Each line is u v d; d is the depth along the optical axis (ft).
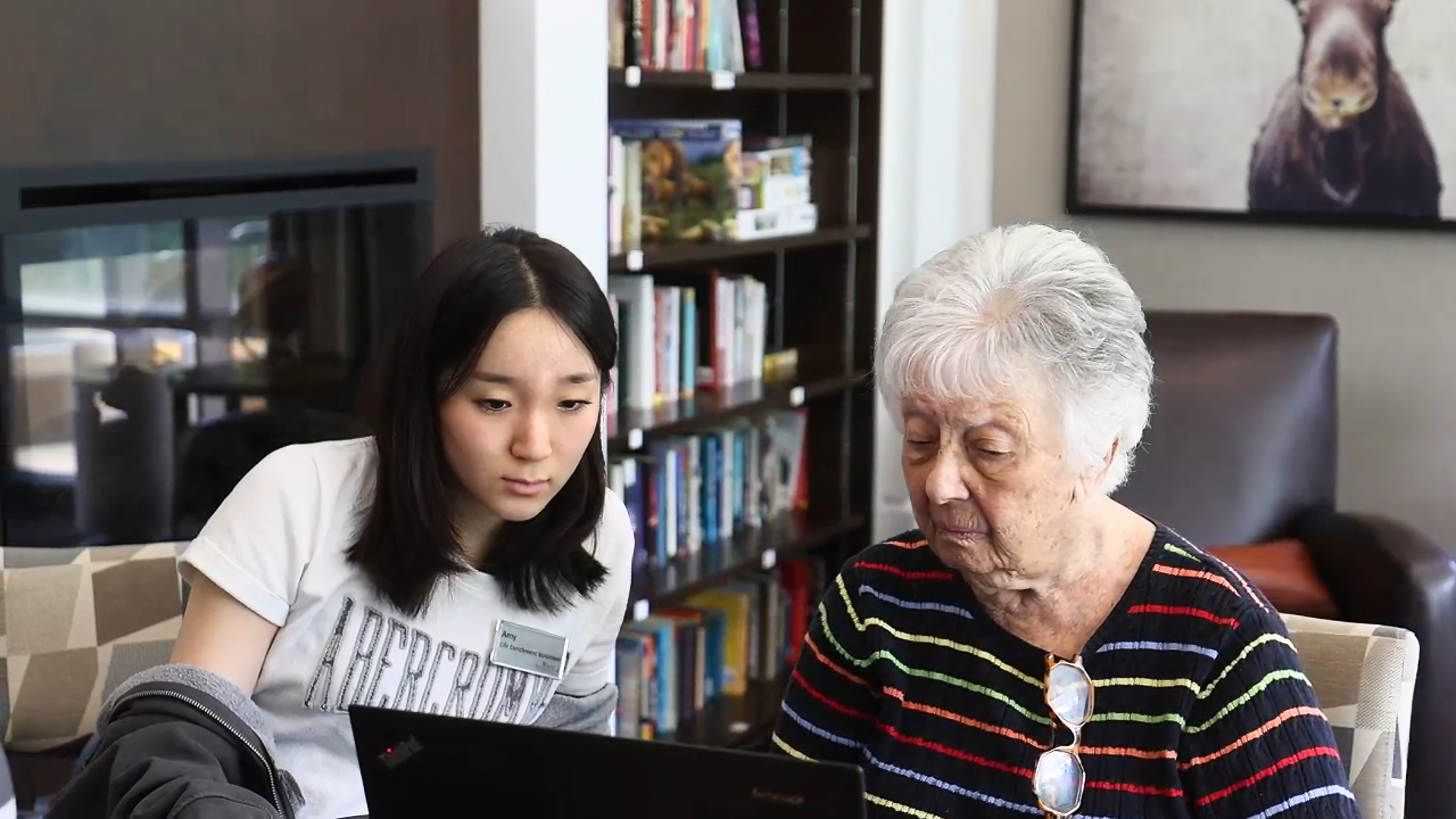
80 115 7.15
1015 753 4.49
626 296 10.70
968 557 4.37
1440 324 12.28
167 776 4.01
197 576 4.96
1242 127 12.65
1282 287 12.80
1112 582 4.52
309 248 8.34
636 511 10.84
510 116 8.77
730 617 12.01
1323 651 5.10
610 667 5.81
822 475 13.04
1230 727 4.30
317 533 5.00
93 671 6.16
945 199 13.52
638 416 10.62
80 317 7.23
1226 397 11.18
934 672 4.67
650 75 10.03
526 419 4.75
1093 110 13.15
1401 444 12.53
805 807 3.17
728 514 11.94
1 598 6.11
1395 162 12.14
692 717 11.56
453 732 3.41
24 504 7.06
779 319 12.91
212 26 7.72
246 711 4.45
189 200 7.66
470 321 4.67
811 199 12.82
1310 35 12.29
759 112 12.84
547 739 3.34
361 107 8.50
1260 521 11.02
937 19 13.05
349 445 5.18
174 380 7.72
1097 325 4.22
